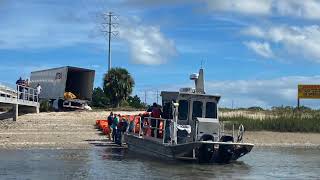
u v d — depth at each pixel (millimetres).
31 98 47812
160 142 24938
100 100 60062
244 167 23906
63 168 21984
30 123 40125
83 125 40062
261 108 60250
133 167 22625
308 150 34094
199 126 24484
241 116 48219
